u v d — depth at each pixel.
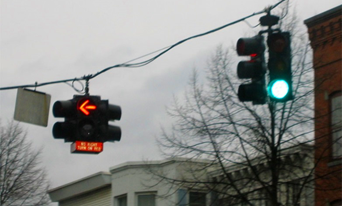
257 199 19.36
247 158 19.84
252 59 10.87
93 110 13.46
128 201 31.48
